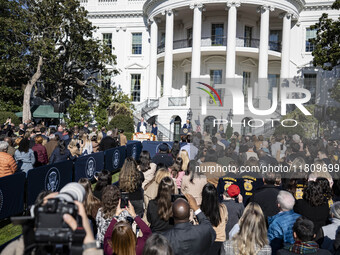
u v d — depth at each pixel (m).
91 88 27.16
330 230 3.57
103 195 3.47
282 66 25.59
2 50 22.88
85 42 24.53
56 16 23.02
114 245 2.76
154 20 27.61
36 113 26.03
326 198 3.85
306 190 3.61
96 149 11.33
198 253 2.68
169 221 3.47
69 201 1.70
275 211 4.23
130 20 30.17
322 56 20.06
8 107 25.20
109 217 3.42
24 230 1.79
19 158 6.98
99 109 23.91
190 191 4.57
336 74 25.12
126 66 30.06
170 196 3.45
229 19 23.94
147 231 3.15
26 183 6.12
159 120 25.34
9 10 24.09
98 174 4.55
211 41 27.28
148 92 29.19
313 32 27.48
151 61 27.69
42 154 7.88
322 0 26.95
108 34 30.89
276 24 28.11
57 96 25.98
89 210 3.79
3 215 5.48
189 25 27.98
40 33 23.50
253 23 27.88
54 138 9.05
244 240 2.66
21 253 2.06
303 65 27.03
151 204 3.59
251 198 4.45
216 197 3.53
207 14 26.98
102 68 26.38
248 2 23.98
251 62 27.39
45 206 1.63
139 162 5.92
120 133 13.27
